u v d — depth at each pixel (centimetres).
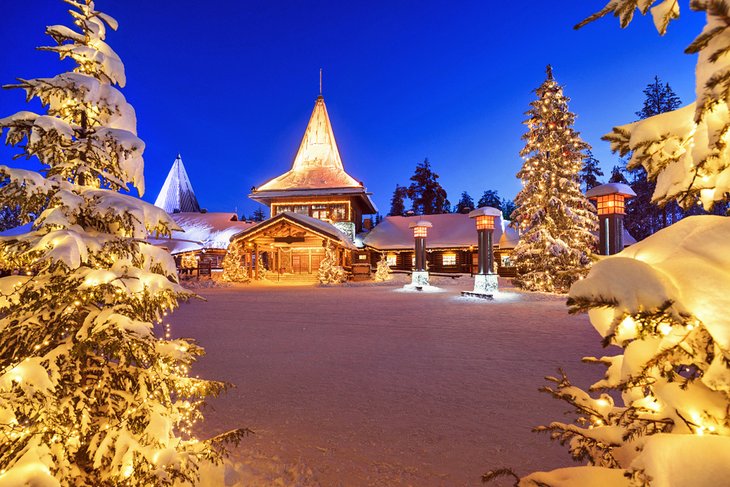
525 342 859
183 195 5206
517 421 434
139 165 282
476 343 851
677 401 132
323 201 3884
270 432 411
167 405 280
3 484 193
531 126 2183
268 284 2792
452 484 316
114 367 264
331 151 4153
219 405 487
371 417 448
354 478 326
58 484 200
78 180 275
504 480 320
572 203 2086
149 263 273
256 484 318
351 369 652
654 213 3916
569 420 434
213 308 1457
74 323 244
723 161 133
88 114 279
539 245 2027
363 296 1898
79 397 242
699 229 136
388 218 4284
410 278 3209
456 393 529
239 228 4025
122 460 233
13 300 243
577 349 789
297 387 557
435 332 980
